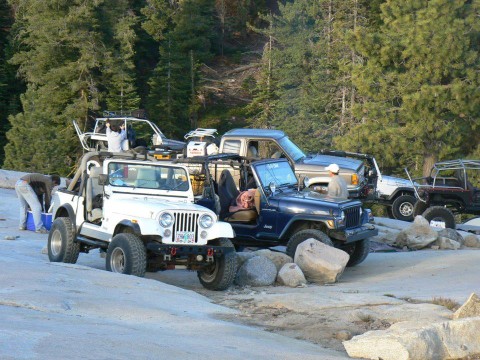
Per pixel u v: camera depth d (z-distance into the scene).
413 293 12.70
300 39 61.53
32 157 56.28
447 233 20.72
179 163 14.80
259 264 14.14
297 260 14.59
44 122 57.88
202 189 15.45
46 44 61.06
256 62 74.69
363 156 24.80
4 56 70.56
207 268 13.70
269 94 61.66
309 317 10.61
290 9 64.00
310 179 20.95
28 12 65.00
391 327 9.12
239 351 8.20
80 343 7.73
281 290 13.44
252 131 21.70
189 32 70.81
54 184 20.06
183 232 12.92
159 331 8.98
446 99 43.53
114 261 13.05
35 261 13.32
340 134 52.62
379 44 45.84
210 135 25.94
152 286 11.90
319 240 15.27
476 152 45.34
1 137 65.75
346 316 10.58
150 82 65.12
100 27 61.72
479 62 45.25
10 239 17.83
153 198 13.87
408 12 46.88
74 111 59.56
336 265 14.38
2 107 66.88
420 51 43.97
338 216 15.47
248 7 80.25
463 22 44.06
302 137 56.06
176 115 66.81
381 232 21.75
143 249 12.77
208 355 7.85
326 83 56.03
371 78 45.56
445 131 43.53
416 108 43.62
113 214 13.41
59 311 9.59
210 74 72.94
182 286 13.98
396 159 47.56
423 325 8.98
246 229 16.16
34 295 10.14
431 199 26.34
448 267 15.96
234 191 16.42
